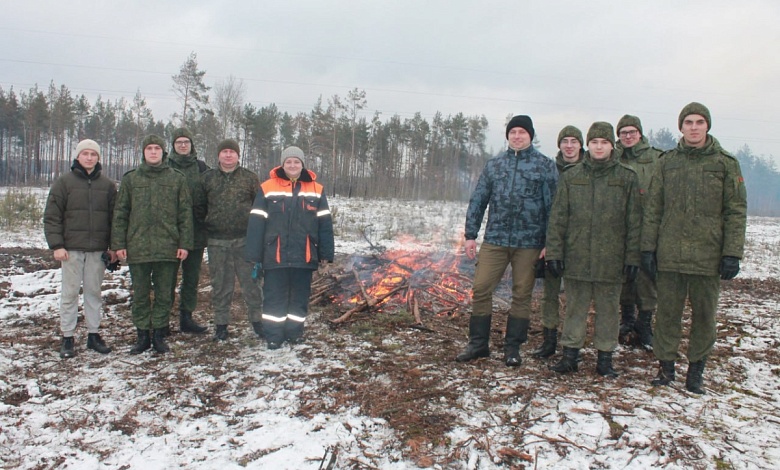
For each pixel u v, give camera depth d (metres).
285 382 3.91
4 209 13.88
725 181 3.67
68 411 3.44
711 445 3.04
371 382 3.91
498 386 3.85
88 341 4.68
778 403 3.73
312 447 2.99
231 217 4.95
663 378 4.00
